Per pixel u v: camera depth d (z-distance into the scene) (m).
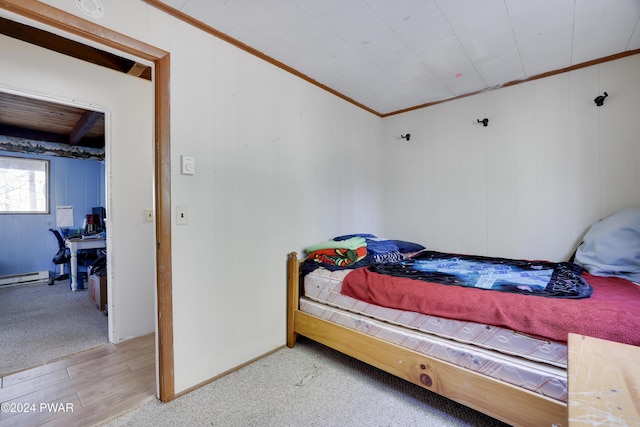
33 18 1.25
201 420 1.50
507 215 2.61
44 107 3.35
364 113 3.18
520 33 1.87
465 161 2.85
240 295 2.02
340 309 2.02
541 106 2.44
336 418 1.52
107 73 2.41
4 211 4.59
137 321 2.54
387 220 3.42
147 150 2.62
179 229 1.70
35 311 3.17
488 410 1.33
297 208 2.43
